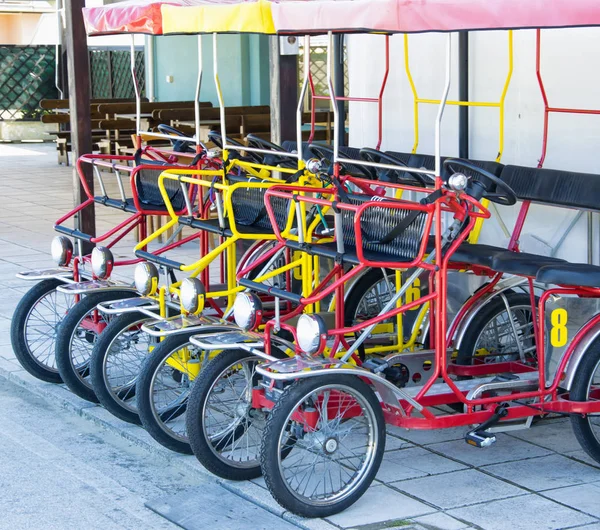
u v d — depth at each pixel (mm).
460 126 6805
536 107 6371
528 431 5086
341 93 7496
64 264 5918
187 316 4820
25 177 15992
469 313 5102
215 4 5348
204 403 4422
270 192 4637
